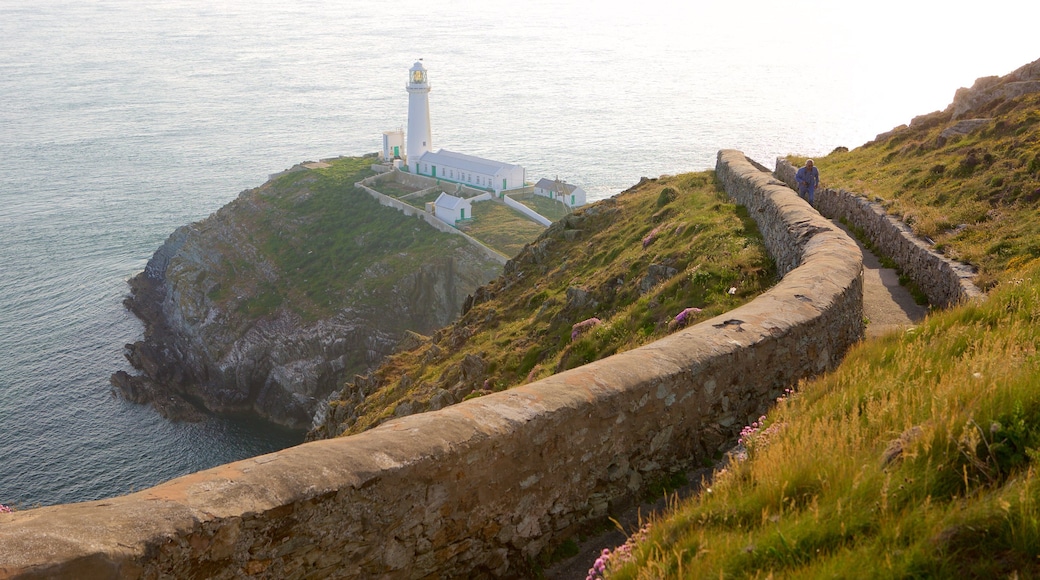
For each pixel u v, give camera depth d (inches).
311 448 249.8
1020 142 887.7
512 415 286.7
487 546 280.2
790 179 1320.1
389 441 258.1
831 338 434.6
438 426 271.7
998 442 226.7
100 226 5339.6
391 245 4311.0
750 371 374.0
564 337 804.6
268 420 3518.7
